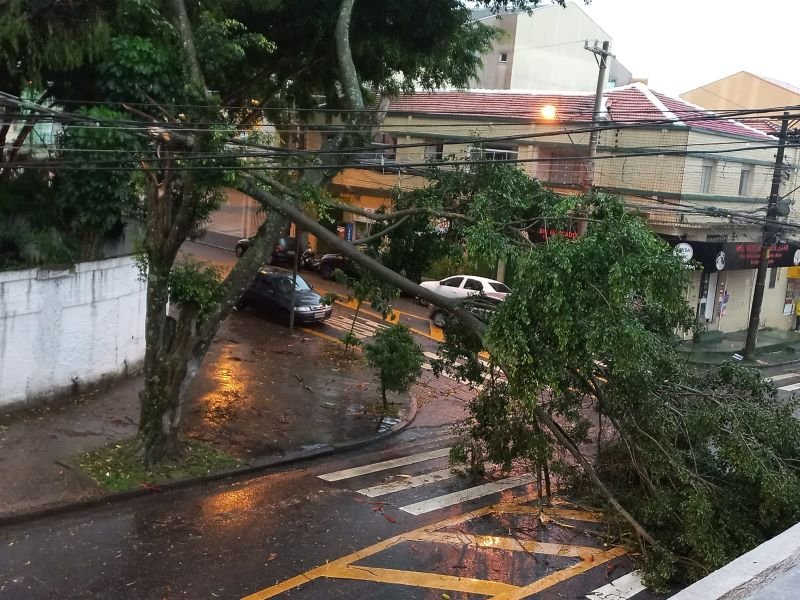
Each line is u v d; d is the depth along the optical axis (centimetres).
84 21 1230
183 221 1034
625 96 2572
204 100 1065
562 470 1114
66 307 1377
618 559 968
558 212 892
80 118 873
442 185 1172
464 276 2509
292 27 1563
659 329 1159
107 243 1574
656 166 2352
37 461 1102
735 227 2578
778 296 3219
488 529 1050
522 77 3550
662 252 808
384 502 1133
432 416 1653
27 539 902
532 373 848
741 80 3397
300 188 1120
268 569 880
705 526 891
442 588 864
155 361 1133
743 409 998
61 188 1377
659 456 968
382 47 1588
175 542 932
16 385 1292
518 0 1591
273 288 2353
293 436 1394
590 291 817
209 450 1254
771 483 895
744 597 275
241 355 1923
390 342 1551
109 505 1027
